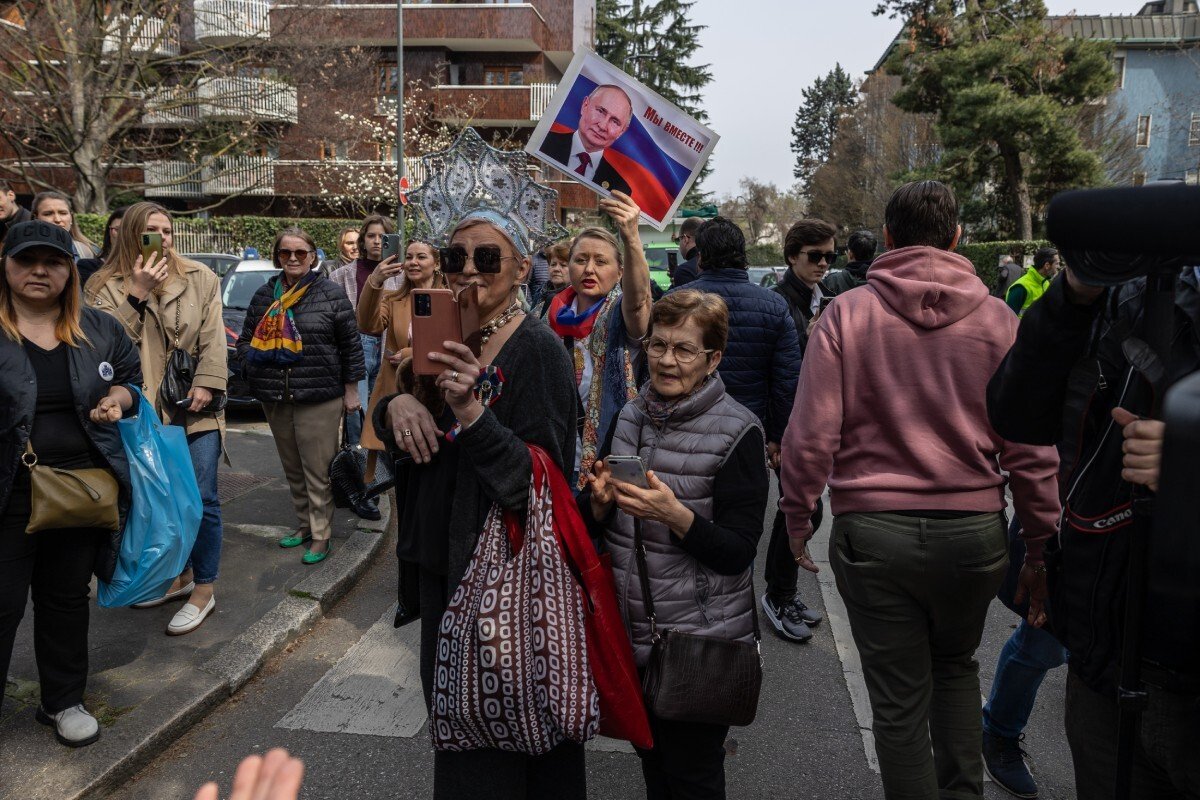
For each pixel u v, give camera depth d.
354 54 24.97
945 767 2.53
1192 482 1.12
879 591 2.40
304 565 4.98
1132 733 1.55
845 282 5.71
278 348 4.87
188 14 22.91
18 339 2.99
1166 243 1.31
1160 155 33.38
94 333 3.21
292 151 25.84
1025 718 3.07
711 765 2.35
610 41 48.19
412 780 3.10
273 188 27.94
